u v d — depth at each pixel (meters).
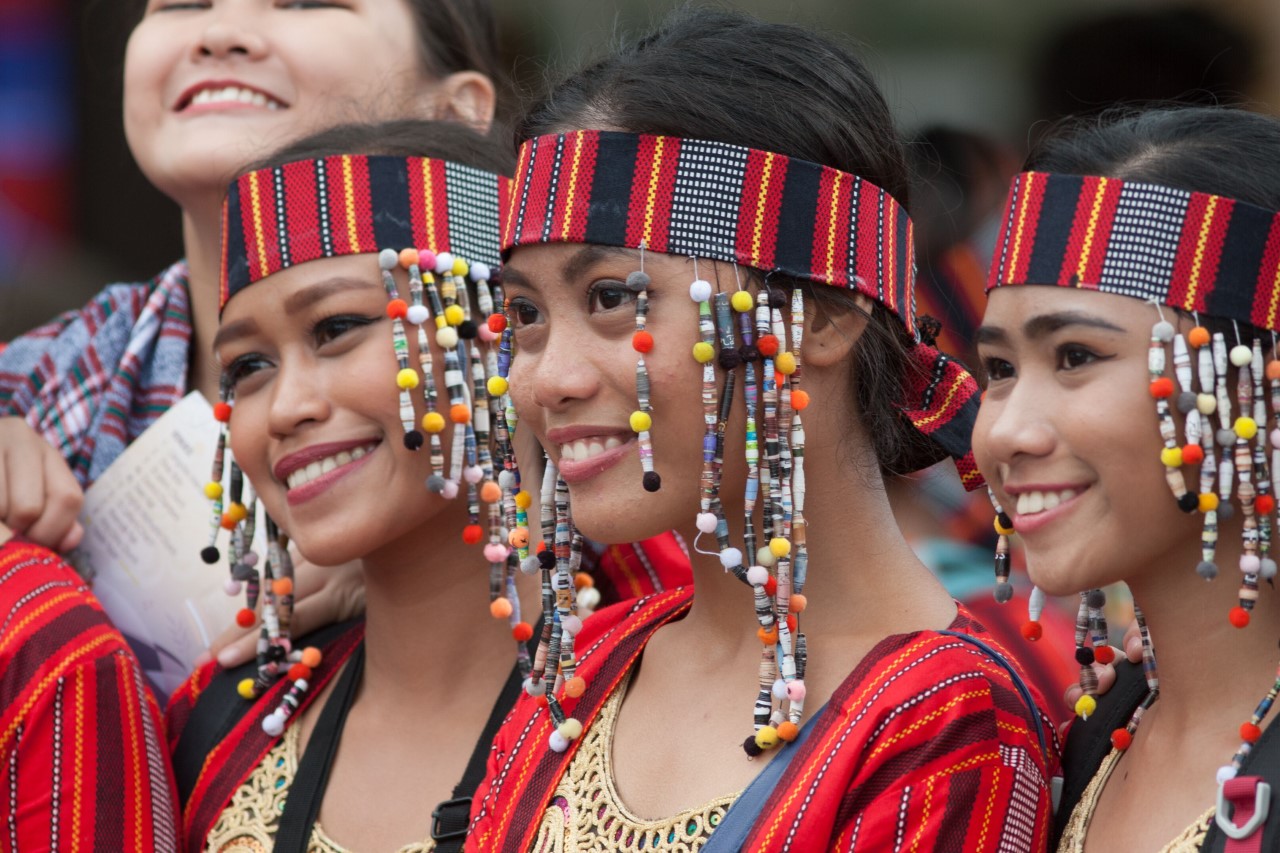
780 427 6.38
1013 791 6.10
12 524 9.26
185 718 8.75
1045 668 10.07
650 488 6.31
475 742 7.99
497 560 7.79
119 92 15.71
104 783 7.95
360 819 7.93
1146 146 6.04
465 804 7.62
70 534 9.46
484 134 8.56
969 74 14.71
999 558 6.55
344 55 10.34
